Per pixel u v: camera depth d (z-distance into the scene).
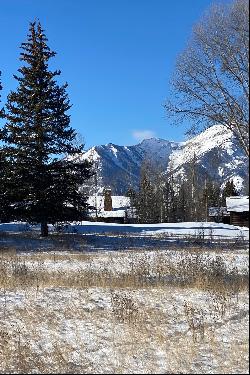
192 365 6.71
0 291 12.87
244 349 7.12
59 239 31.58
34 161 31.67
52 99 32.62
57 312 10.48
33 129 31.84
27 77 32.50
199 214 70.50
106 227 45.12
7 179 31.42
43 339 8.59
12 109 32.06
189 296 11.64
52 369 7.00
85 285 13.45
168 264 17.06
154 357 7.27
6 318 10.09
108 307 10.81
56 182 32.12
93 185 67.12
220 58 22.19
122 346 7.92
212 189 79.25
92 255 23.50
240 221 61.97
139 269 15.50
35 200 31.62
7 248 26.73
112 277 14.33
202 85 22.42
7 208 31.58
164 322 9.30
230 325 8.70
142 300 11.32
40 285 13.53
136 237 35.41
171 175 74.62
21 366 7.16
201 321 9.15
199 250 24.38
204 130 23.34
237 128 21.47
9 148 31.83
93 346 8.04
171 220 73.06
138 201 75.19
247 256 21.41
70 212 32.97
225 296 11.33
